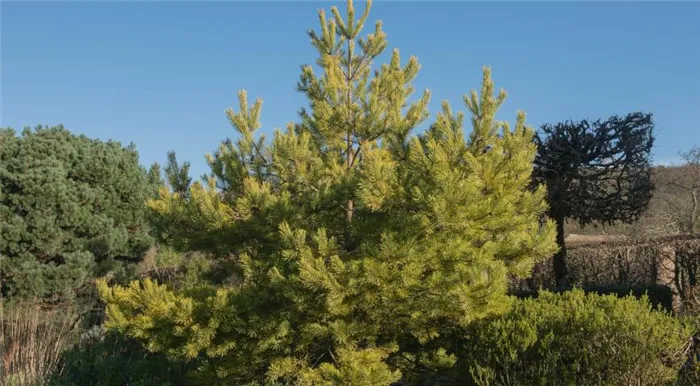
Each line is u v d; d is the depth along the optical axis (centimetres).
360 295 545
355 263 531
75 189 1138
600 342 488
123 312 598
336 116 641
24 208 1092
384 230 550
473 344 575
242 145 654
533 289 1195
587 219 1049
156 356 768
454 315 573
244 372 609
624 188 1052
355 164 647
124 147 1305
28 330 885
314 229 613
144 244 1241
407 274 529
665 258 1040
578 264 1195
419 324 587
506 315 569
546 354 509
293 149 605
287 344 582
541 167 1034
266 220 606
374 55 696
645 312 520
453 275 536
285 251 548
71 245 1138
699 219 1625
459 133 550
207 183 635
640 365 472
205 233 635
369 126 634
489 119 584
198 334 556
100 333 950
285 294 543
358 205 570
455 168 536
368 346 600
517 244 607
